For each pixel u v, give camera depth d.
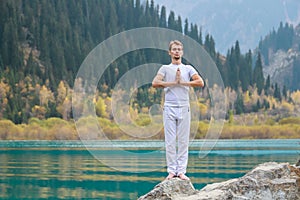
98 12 78.50
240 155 29.34
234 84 75.94
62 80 64.81
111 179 17.22
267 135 63.31
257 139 62.38
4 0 69.88
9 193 14.20
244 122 66.50
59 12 74.31
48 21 72.12
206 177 17.70
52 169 20.47
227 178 17.33
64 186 15.57
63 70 65.75
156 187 5.68
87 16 78.44
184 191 5.68
